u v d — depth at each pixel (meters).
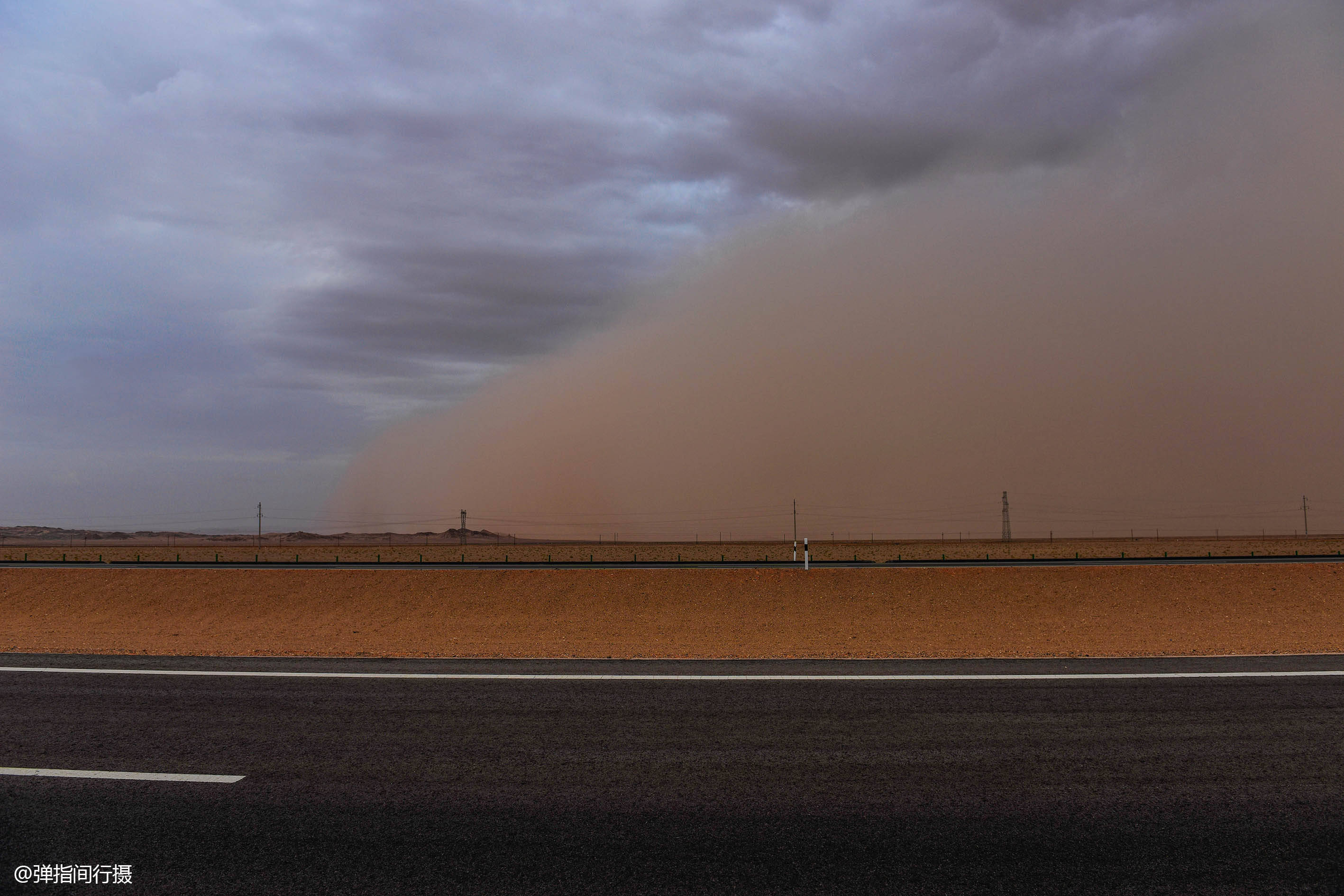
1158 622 26.70
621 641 23.45
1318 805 5.85
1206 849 5.19
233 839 5.35
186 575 40.91
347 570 42.19
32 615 33.47
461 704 8.55
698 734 7.46
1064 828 5.48
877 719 7.92
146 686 9.37
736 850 5.16
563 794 6.07
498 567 44.25
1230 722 7.80
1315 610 28.02
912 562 44.81
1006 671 9.96
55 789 6.21
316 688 9.23
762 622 29.33
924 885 4.74
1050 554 69.38
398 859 5.05
